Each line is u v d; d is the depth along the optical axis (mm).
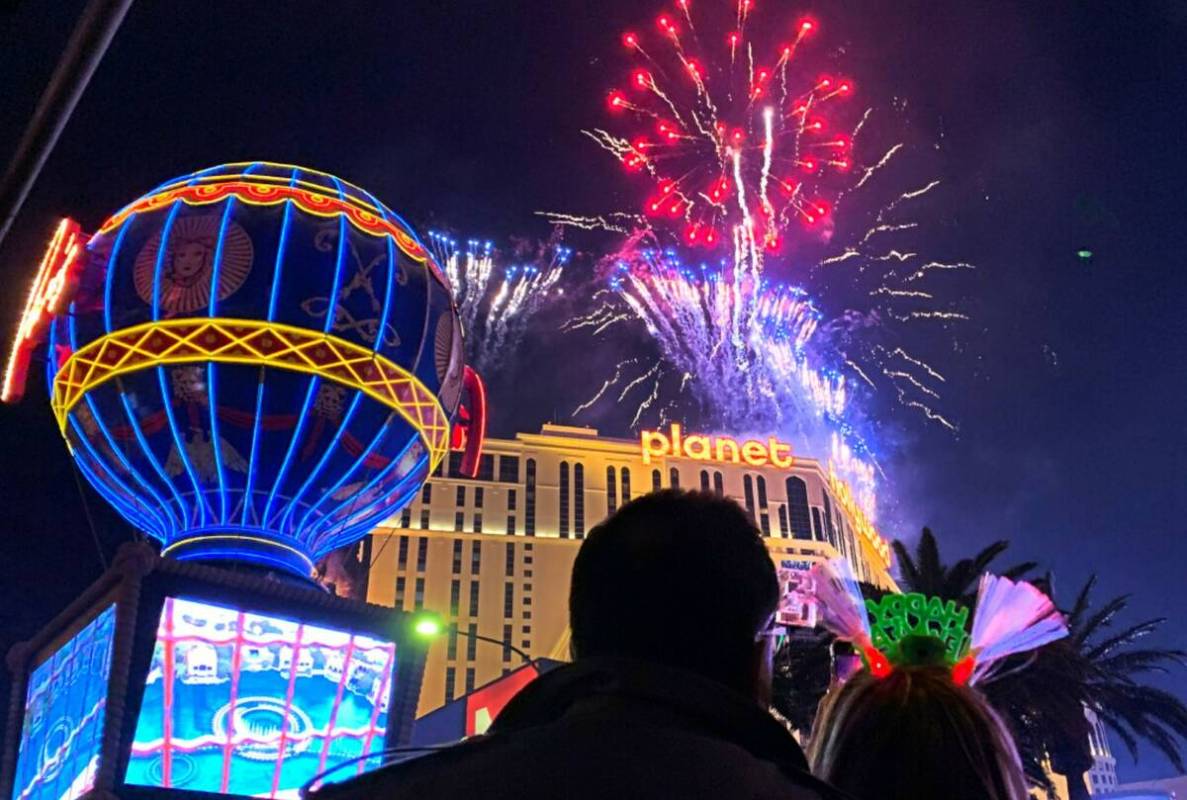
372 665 28281
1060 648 35094
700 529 2836
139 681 25156
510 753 2369
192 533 29703
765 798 2275
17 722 29734
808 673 38469
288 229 31141
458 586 143125
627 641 2711
